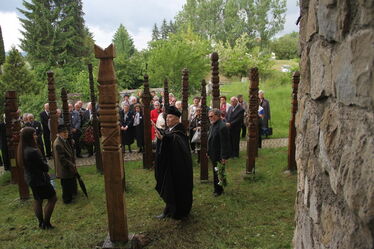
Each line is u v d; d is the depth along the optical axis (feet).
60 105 63.77
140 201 19.60
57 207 19.63
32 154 15.46
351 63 4.12
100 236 15.26
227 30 161.79
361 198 3.79
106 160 12.75
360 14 3.92
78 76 77.66
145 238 14.48
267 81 74.84
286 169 23.56
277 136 37.01
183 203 15.83
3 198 22.17
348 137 4.28
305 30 6.86
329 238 5.04
